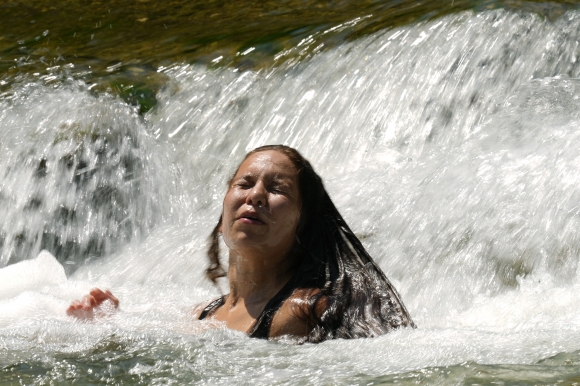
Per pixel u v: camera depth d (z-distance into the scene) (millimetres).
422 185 10750
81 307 7543
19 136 13812
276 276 7219
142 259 11719
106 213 13047
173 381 5711
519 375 5348
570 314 7844
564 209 9453
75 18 18875
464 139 11984
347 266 7188
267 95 14055
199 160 13539
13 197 13312
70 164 13375
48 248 12930
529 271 9156
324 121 13188
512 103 11922
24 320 7363
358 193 11156
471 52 13031
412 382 5359
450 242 9758
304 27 15703
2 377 5895
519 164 10383
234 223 7086
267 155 7234
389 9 16016
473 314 8547
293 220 7109
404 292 9438
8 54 16781
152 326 7270
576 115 11117
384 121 12758
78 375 5910
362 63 13766
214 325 7250
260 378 5652
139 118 14195
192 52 15727
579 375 5320
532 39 12867
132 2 19750
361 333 6648
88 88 14750
